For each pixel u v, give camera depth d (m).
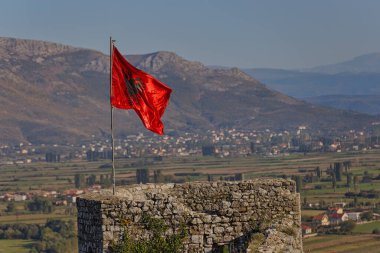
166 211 44.16
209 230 44.88
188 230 44.38
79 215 45.72
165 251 43.84
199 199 48.19
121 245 43.50
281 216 47.31
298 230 44.59
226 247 45.50
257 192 47.34
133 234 43.81
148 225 43.91
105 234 43.66
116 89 50.12
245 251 43.38
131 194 47.84
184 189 48.41
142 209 43.91
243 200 47.25
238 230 46.22
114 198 44.03
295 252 43.81
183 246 44.22
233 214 47.09
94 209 44.25
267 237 43.41
